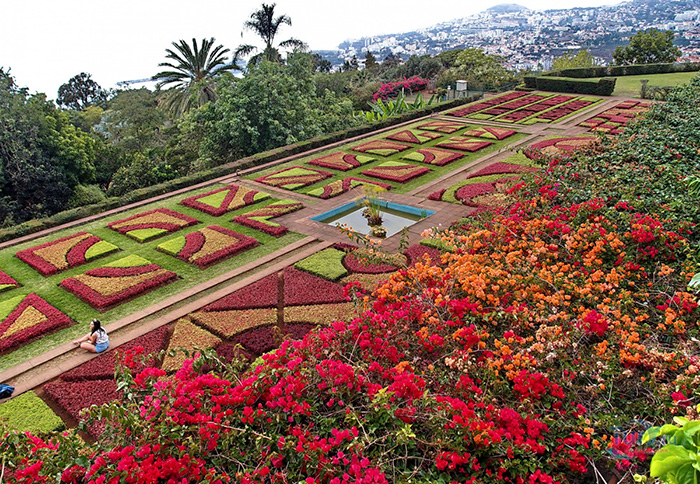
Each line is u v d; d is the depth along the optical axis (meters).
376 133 26.03
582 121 25.38
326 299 10.23
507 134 23.61
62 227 15.45
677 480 2.57
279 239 13.77
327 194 16.95
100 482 4.30
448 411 4.88
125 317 10.30
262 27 32.56
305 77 29.11
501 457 4.70
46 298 11.21
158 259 12.83
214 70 32.88
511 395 5.58
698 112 17.16
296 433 4.71
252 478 4.35
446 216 14.72
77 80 69.50
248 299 10.45
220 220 15.34
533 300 7.23
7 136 19.64
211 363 6.16
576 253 8.50
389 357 5.98
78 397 7.88
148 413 4.95
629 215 9.04
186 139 26.80
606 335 6.37
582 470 4.68
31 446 4.86
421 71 51.69
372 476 4.16
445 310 6.87
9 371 8.77
